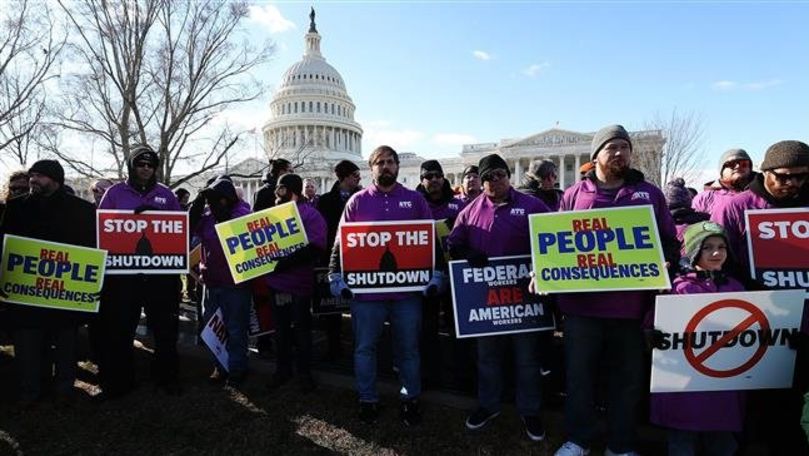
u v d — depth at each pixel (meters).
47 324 4.81
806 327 3.43
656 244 3.59
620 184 3.79
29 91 17.97
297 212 5.12
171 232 5.07
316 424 4.43
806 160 3.54
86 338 7.31
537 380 4.12
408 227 4.41
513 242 4.16
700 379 3.39
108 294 4.96
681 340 3.38
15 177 5.52
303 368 5.14
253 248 5.06
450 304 5.38
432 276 4.39
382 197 4.47
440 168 5.62
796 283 3.59
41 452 4.05
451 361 6.14
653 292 3.65
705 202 5.13
